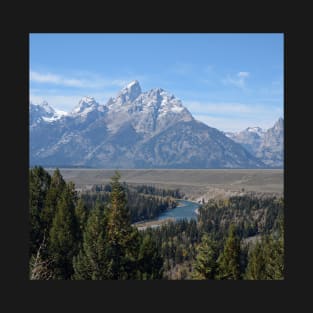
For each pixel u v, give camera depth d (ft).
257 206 551.59
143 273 144.36
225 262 165.58
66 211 153.28
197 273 160.35
